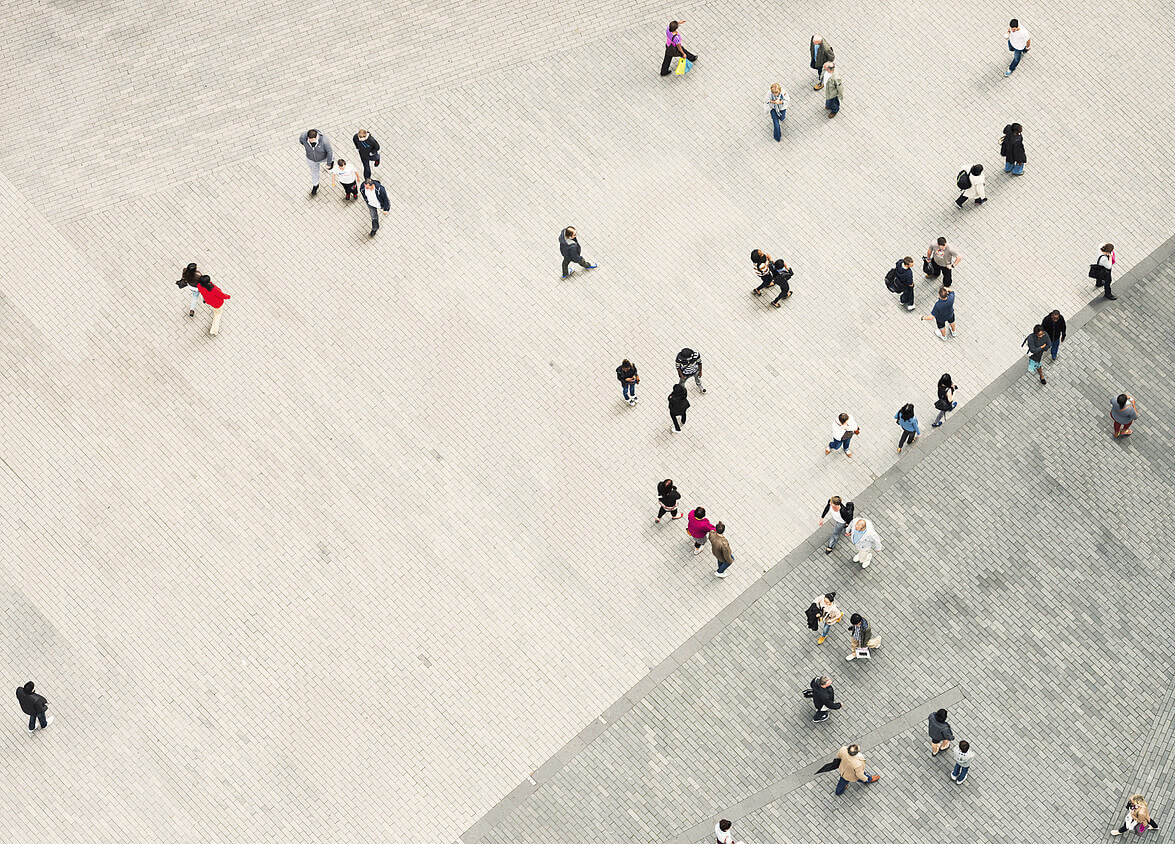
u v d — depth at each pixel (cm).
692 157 3172
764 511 2827
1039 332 2845
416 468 2888
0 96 3269
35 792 2644
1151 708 2616
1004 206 3097
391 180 3162
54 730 2688
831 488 2842
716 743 2636
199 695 2711
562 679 2705
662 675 2698
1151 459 2838
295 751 2666
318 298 3047
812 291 3022
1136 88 3216
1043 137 3167
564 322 3011
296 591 2789
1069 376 2922
